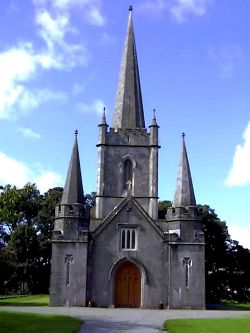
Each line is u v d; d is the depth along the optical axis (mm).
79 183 56812
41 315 37250
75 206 55125
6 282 82375
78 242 53969
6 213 90375
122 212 55688
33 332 27781
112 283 53781
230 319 37156
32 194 93688
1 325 29859
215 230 83125
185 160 58781
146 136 61250
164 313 45469
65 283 52938
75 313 42969
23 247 82875
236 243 87250
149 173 60156
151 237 55156
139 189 59750
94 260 54250
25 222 90812
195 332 29156
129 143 60844
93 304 52812
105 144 60594
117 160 60438
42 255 85062
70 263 53500
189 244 54719
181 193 56938
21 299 66312
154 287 53844
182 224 55344
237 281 84625
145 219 55656
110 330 30328
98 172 59938
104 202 59125
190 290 53531
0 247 86188
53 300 52375
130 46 66812
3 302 58781
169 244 54750
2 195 91312
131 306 53750
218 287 85000
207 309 54781
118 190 59625
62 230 54375
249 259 85500
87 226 55312
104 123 61188
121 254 54594
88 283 53469
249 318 38438
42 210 88312
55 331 28297
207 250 82812
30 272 82000
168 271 54188
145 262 54500
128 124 62812
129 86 64688
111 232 55156
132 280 54531
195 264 54250
